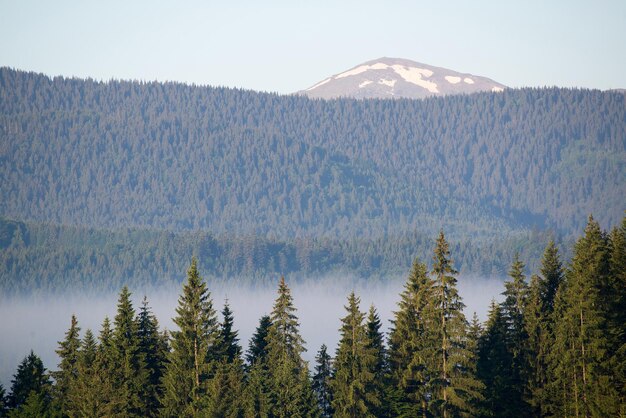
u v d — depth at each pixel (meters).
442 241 167.62
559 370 174.50
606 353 170.62
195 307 186.50
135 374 186.50
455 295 167.12
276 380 180.50
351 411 174.88
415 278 186.12
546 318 188.25
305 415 178.75
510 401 183.38
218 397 174.88
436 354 168.12
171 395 180.50
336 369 187.75
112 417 175.25
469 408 165.38
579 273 173.75
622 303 175.50
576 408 171.50
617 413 165.50
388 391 177.50
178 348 184.25
